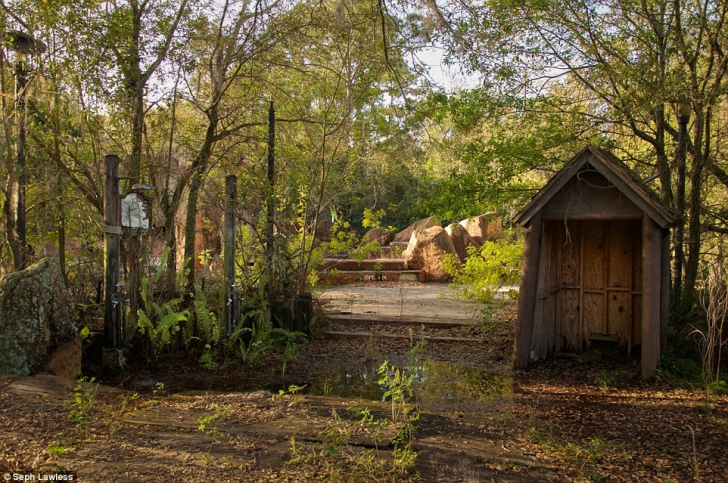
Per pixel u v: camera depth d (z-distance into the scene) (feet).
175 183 37.68
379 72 34.60
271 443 16.92
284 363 28.37
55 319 25.21
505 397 23.73
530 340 28.81
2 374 23.44
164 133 35.50
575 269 31.86
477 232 79.30
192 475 14.51
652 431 19.48
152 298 29.84
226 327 30.96
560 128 34.88
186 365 29.09
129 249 29.60
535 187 37.58
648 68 30.63
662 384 25.44
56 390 21.67
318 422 18.97
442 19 20.20
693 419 20.79
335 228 41.42
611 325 31.12
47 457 15.15
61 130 30.76
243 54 36.68
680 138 29.71
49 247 45.65
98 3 31.12
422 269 67.67
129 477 14.25
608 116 34.01
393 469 15.10
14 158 29.30
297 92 42.75
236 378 27.09
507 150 34.78
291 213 37.91
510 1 32.04
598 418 20.94
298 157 39.50
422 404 22.61
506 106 35.04
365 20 25.73
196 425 18.42
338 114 39.14
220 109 38.88
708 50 32.45
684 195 29.86
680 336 28.78
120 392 22.70
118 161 28.17
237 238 35.17
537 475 15.43
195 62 35.73
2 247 30.91
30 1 28.84
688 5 32.09
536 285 28.66
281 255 35.42
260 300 33.50
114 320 27.78
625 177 25.76
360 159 41.27
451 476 15.20
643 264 26.25
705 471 16.05
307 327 35.63
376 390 25.04
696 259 30.09
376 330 37.04
